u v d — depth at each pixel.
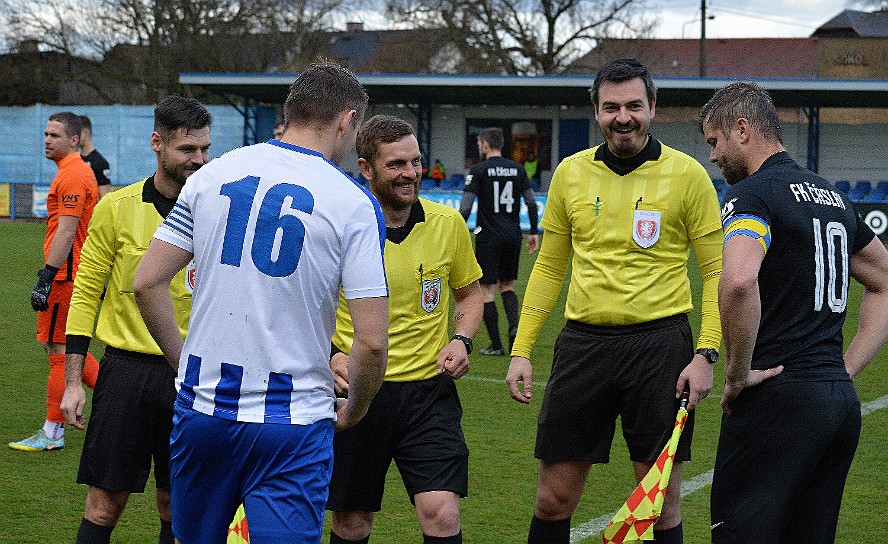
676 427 3.52
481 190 9.55
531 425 6.93
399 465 3.85
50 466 5.78
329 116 2.85
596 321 3.99
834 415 3.20
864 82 25.14
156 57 36.25
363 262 2.76
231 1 35.91
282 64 37.88
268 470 2.73
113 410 3.86
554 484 4.16
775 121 3.40
